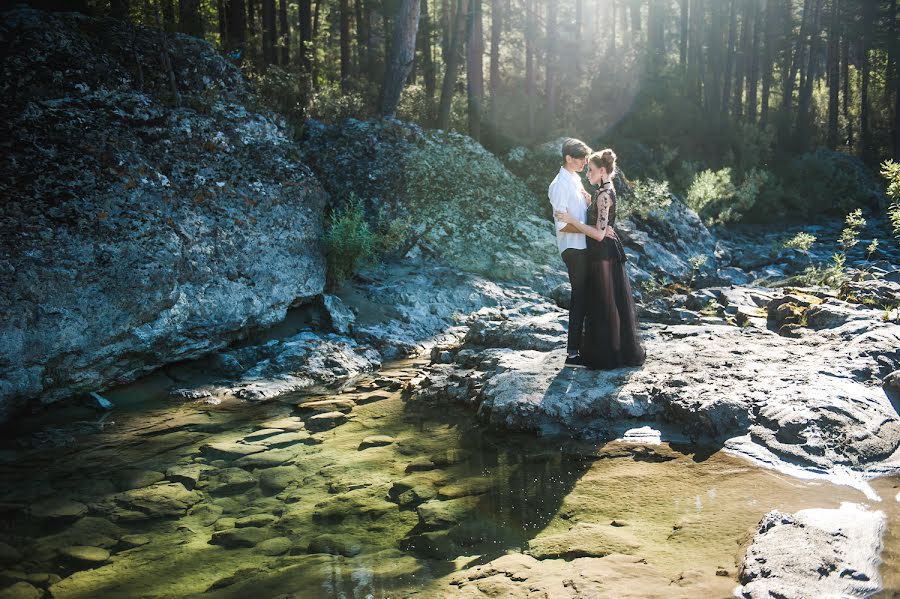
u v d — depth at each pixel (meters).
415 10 14.73
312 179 9.65
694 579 3.02
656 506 3.91
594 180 5.71
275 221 8.79
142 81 9.07
